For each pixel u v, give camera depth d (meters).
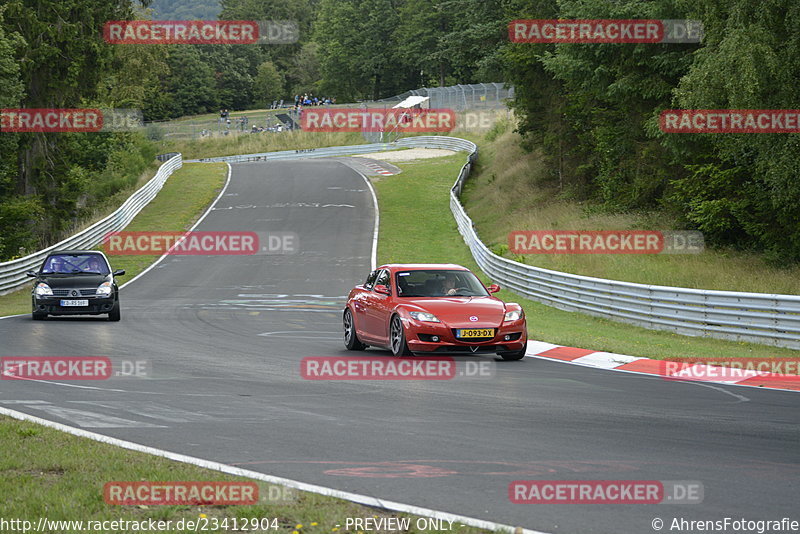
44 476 14.92
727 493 14.37
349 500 13.52
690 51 68.75
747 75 49.94
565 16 77.75
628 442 18.34
